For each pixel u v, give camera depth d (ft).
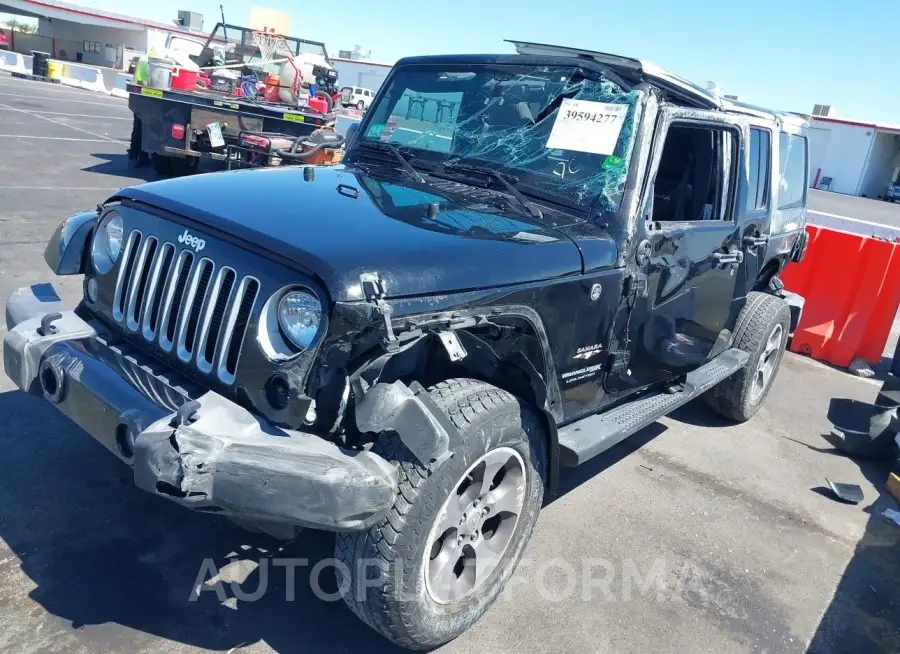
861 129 140.56
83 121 59.82
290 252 7.56
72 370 8.54
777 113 15.71
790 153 16.28
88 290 10.00
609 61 10.86
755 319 16.01
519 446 8.90
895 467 15.03
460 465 7.86
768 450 16.06
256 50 43.32
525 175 11.10
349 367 7.59
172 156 37.37
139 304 9.14
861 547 12.60
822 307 23.17
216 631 8.76
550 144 11.11
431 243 8.31
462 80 12.32
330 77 43.86
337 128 41.55
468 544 8.82
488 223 9.54
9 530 9.93
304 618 9.20
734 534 12.47
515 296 8.66
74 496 10.85
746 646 9.79
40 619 8.52
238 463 6.97
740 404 16.62
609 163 10.56
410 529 7.58
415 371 8.61
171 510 10.88
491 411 8.23
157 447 7.00
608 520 12.35
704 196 12.80
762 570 11.53
